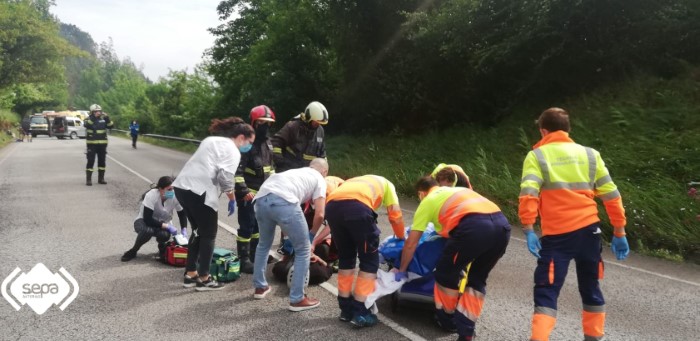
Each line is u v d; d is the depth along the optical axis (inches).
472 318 147.0
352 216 160.1
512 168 421.1
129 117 2332.7
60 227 298.5
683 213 276.8
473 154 483.8
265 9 944.3
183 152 983.0
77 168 642.2
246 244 219.8
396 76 661.3
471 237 143.3
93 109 485.4
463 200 150.8
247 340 149.9
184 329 157.5
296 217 171.9
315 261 206.1
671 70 426.6
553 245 136.7
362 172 527.5
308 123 237.1
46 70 1572.3
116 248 253.4
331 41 781.9
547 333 132.5
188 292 192.1
